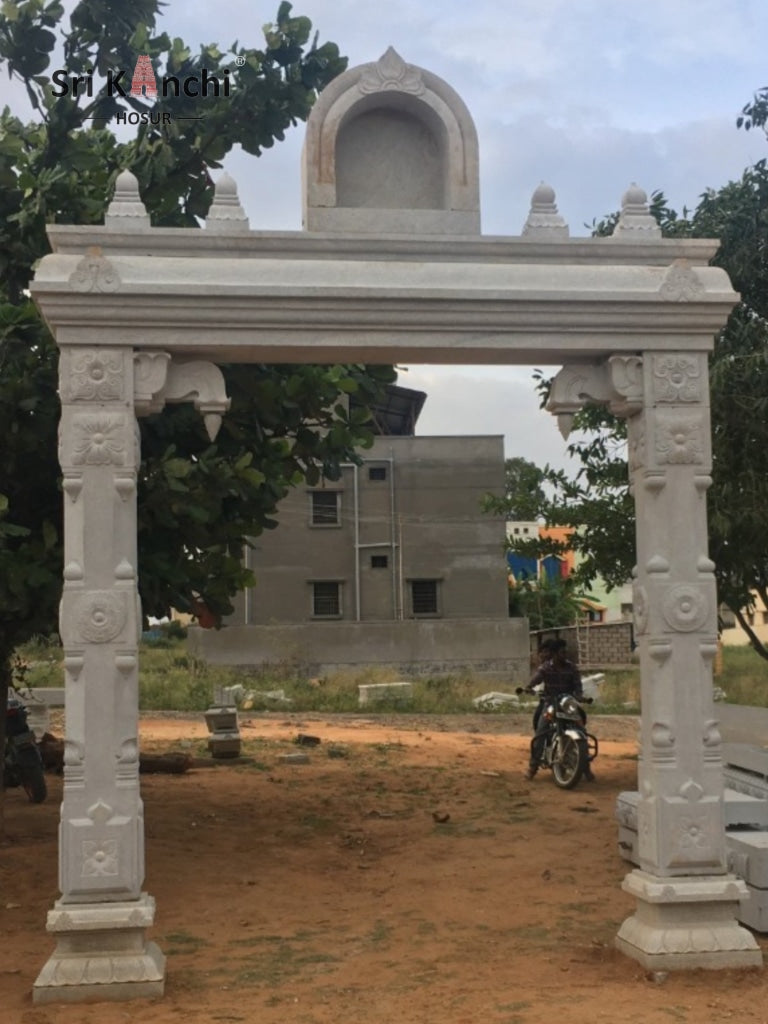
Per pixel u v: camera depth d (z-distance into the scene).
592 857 11.60
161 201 12.05
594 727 24.91
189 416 11.32
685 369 8.64
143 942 7.86
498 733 23.83
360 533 41.25
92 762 7.89
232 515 12.01
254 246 8.47
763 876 9.06
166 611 11.85
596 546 15.09
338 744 20.27
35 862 11.06
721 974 8.02
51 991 7.55
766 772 11.44
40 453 11.05
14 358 10.59
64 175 10.93
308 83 11.96
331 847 12.18
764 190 12.45
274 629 39.22
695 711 8.45
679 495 8.57
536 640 44.53
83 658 7.93
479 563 41.62
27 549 10.66
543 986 7.86
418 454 41.72
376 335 8.40
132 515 8.14
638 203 8.91
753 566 12.92
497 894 10.34
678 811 8.35
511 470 43.91
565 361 8.84
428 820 13.49
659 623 8.47
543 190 8.79
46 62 11.66
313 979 8.13
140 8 11.96
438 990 7.80
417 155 9.09
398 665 39.91
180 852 11.70
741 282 12.32
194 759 17.98
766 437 11.88
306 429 12.19
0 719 11.84
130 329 8.19
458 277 8.51
